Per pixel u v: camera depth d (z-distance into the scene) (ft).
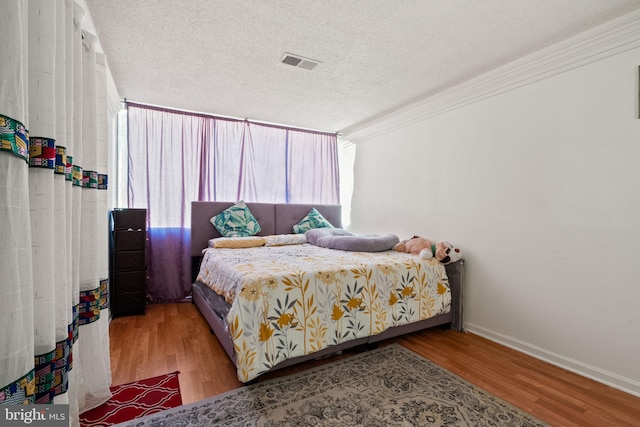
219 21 6.70
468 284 9.72
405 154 12.56
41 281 3.31
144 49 7.89
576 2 5.97
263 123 14.40
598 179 6.92
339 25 6.82
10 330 2.66
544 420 5.33
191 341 8.52
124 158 11.91
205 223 12.84
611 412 5.61
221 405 5.60
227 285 7.48
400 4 6.08
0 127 2.58
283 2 6.07
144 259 10.78
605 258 6.78
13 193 2.71
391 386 6.30
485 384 6.48
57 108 3.74
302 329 6.71
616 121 6.66
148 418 5.23
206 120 13.16
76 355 4.62
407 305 8.52
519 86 8.49
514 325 8.43
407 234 12.36
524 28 6.86
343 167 16.85
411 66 8.73
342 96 11.07
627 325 6.43
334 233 13.38
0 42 2.61
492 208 9.14
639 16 6.14
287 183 15.02
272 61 8.50
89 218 5.27
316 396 5.91
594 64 7.03
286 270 7.29
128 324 9.84
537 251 8.00
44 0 3.32
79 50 4.73
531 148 8.21
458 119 10.29
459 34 7.13
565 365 7.32
